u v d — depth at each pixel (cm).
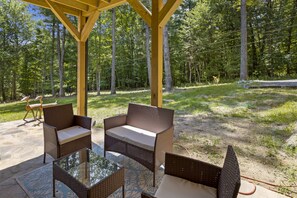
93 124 459
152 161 214
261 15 1412
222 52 1612
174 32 1720
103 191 153
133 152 236
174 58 1747
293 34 1341
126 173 236
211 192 140
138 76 1900
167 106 678
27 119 522
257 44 1524
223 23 1540
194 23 1568
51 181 216
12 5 1323
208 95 841
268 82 896
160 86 288
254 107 583
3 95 1502
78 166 180
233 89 934
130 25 1545
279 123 436
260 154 293
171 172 160
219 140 354
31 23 1437
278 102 611
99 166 179
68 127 298
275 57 1397
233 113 541
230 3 1427
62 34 1464
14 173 232
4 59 1277
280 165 259
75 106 823
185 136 378
